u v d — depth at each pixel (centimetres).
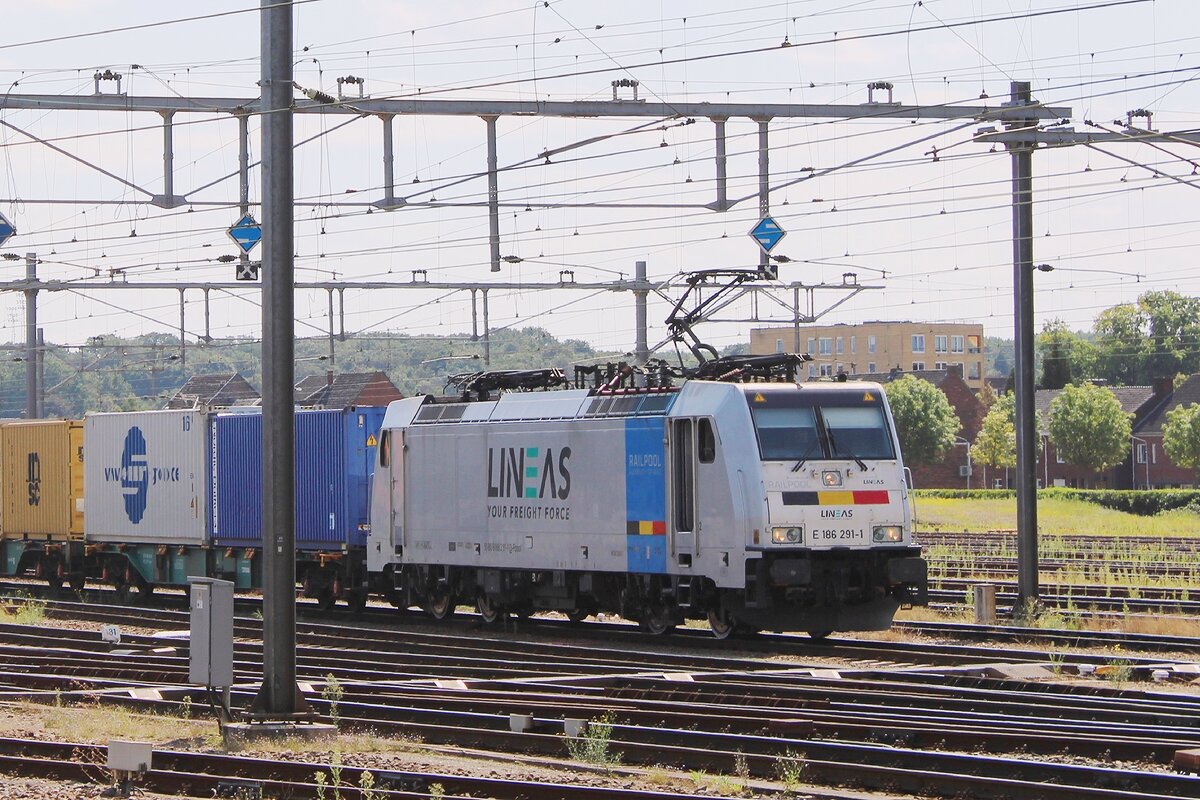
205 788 3672
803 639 6738
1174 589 8650
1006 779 3478
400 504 8212
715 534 6431
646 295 10881
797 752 3866
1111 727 4059
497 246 7712
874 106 7306
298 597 10044
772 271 7450
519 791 3459
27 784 3778
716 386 6544
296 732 4278
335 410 8719
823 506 6369
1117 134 6944
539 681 5156
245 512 8925
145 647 6806
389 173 7450
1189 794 3338
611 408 7031
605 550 6988
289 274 4447
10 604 9244
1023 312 7250
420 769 3812
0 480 10756
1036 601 7256
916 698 4628
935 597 8838
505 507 7544
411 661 6062
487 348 11494
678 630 7275
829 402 6550
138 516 9694
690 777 3669
